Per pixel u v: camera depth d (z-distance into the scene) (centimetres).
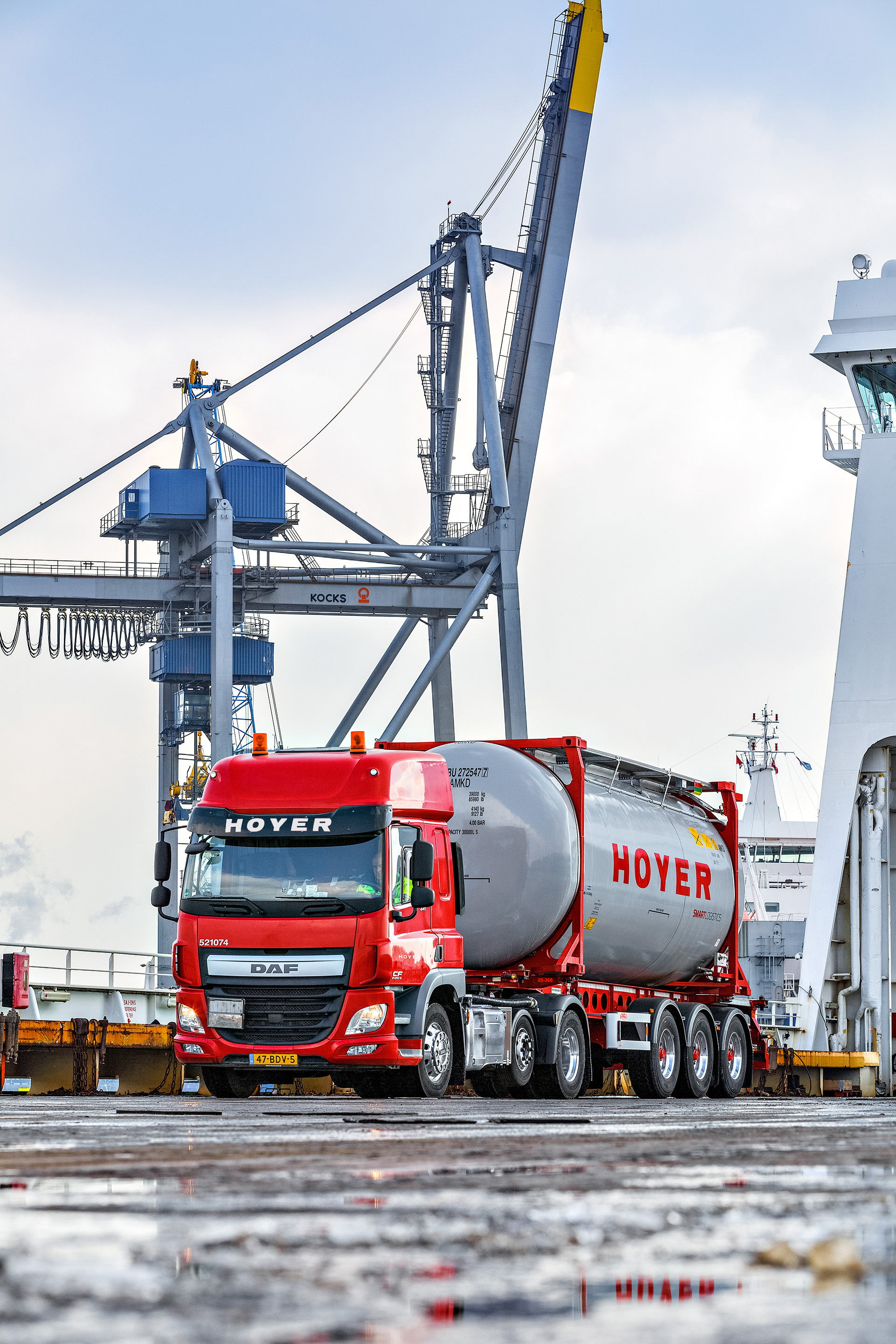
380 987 2058
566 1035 2578
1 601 8856
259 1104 1973
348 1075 2236
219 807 2153
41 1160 793
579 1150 901
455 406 8756
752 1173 731
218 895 2114
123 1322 337
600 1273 416
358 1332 329
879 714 4588
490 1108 1828
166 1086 2981
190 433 8825
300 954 2069
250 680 9294
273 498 8394
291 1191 632
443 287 8712
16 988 2634
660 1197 610
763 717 8619
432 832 2209
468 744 2638
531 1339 322
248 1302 367
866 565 4666
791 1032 4425
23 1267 418
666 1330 334
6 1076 2606
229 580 8056
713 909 3120
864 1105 2197
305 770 2153
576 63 8188
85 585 8881
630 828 2800
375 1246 465
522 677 8206
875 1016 4562
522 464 8494
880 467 4709
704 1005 3038
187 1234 490
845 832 4566
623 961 2836
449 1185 664
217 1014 2094
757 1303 371
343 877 2083
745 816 8550
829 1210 564
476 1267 425
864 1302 373
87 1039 2750
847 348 4703
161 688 10331
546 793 2561
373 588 8706
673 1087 2859
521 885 2528
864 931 4600
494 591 8406
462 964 2253
